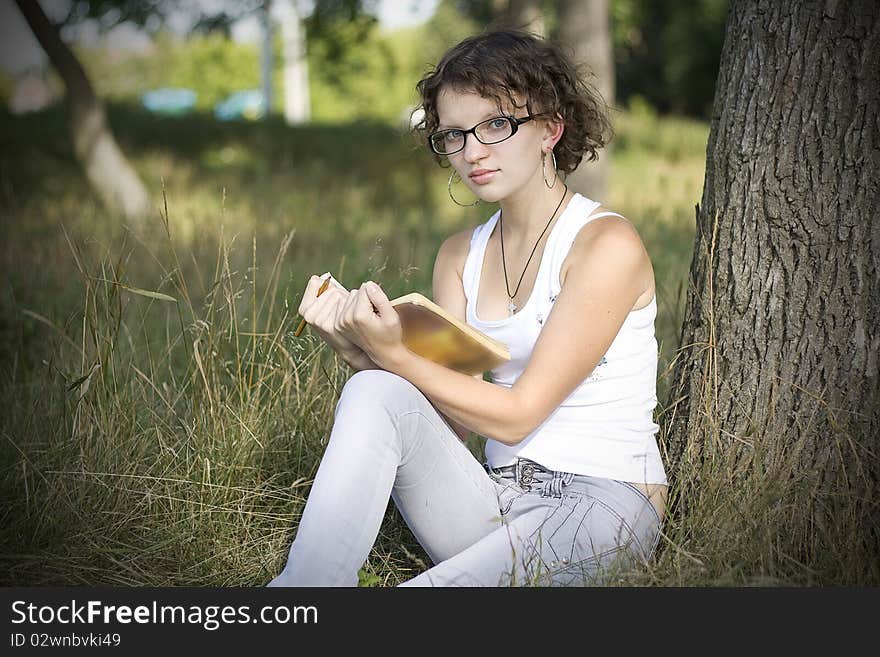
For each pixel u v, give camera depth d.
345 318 3.10
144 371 5.23
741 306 3.74
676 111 33.16
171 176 17.27
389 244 10.09
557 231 3.37
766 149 3.65
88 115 14.39
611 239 3.24
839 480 3.58
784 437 3.67
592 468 3.31
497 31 3.44
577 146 3.54
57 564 3.71
